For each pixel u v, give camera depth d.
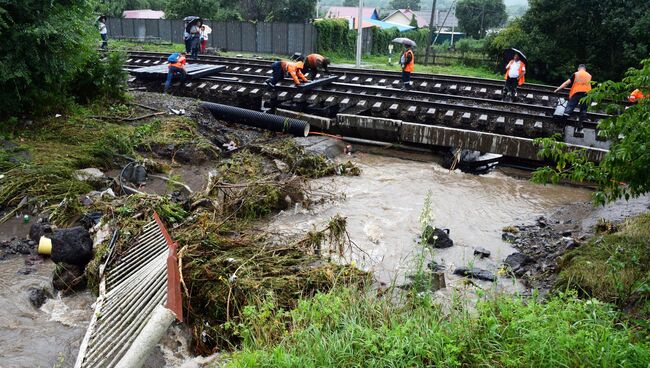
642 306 5.62
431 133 12.62
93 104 12.61
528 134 12.80
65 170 8.81
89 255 6.55
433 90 17.91
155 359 5.34
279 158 11.53
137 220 7.20
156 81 16.80
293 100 14.94
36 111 11.07
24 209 7.93
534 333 4.41
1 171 8.63
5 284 6.23
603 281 6.17
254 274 6.13
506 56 20.55
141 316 4.76
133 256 6.38
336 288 5.86
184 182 9.85
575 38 27.34
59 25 10.38
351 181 11.13
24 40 10.00
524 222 9.35
